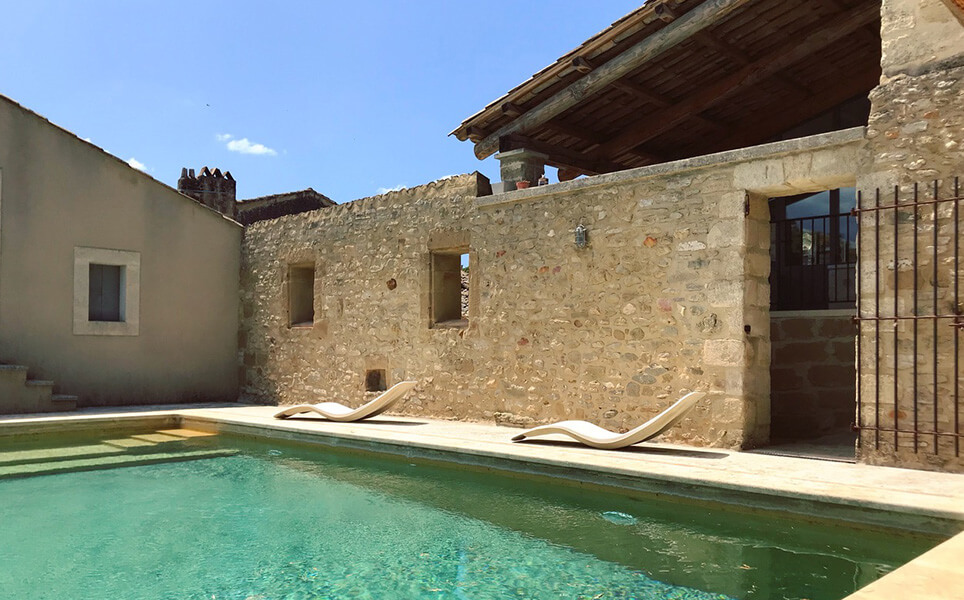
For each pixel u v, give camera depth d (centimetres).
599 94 783
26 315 912
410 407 852
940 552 278
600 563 351
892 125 497
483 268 781
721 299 587
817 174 536
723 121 896
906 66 494
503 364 756
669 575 331
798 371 677
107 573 347
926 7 486
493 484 531
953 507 355
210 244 1090
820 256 747
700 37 688
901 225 491
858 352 509
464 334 797
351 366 934
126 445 722
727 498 429
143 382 1012
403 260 873
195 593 320
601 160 908
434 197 840
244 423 770
